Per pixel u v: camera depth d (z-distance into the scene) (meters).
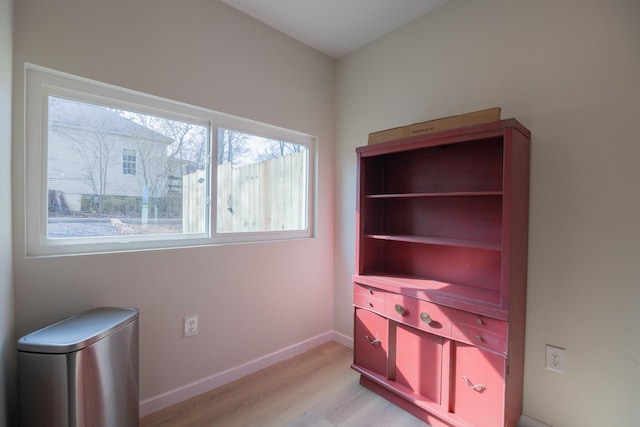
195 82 1.81
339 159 2.64
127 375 1.31
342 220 2.61
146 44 1.62
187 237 1.86
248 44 2.06
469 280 1.79
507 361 1.36
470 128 1.48
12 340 1.22
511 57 1.65
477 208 1.78
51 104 1.41
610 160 1.35
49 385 1.03
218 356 1.94
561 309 1.47
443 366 1.57
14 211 1.27
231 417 1.65
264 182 2.26
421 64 2.06
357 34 2.29
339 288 2.64
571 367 1.45
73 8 1.40
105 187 1.58
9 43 1.20
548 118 1.52
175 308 1.75
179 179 1.84
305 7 1.98
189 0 1.78
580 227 1.43
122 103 1.61
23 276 1.29
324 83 2.58
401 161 2.14
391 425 1.61
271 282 2.23
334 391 1.91
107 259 1.52
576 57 1.44
